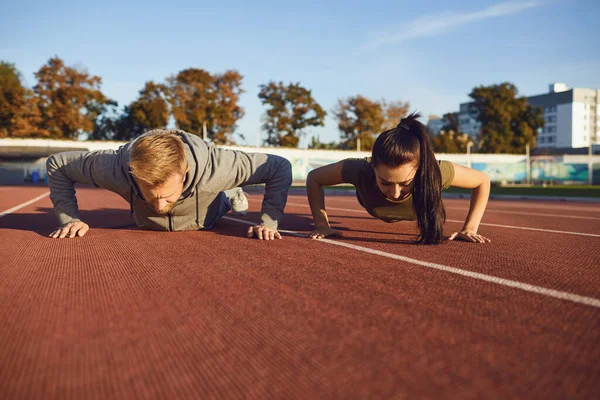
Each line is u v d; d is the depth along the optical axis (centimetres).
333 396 102
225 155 342
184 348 132
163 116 4253
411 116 295
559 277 217
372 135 4731
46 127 3916
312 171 366
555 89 10781
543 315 157
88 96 4044
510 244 329
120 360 125
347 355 124
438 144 5538
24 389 109
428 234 314
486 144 5244
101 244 316
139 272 229
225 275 221
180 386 109
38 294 190
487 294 185
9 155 3041
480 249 302
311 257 267
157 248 299
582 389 104
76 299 183
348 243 324
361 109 4653
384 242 332
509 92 5134
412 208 352
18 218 527
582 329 143
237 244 316
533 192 2002
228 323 152
